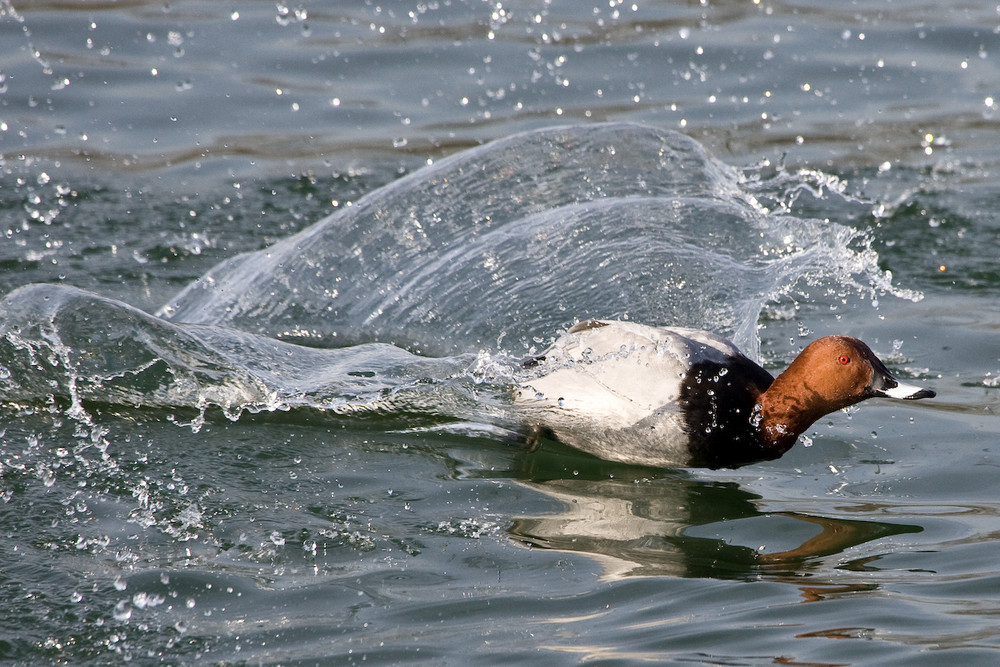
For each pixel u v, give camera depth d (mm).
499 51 30484
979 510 13375
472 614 11180
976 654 10125
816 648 10336
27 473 14141
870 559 12234
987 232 22703
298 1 33125
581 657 10312
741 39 31281
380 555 12461
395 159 25859
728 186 24094
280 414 16156
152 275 20797
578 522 13367
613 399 14859
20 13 30547
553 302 19984
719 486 14531
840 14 32750
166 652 10695
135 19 31047
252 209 23656
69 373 16531
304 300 20125
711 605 11266
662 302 19859
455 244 21734
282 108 27734
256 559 12352
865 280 20844
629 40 31125
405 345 18984
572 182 23797
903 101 28422
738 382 14711
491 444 15633
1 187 23812
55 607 11375
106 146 25781
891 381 14273
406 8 32906
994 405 16281
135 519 13156
